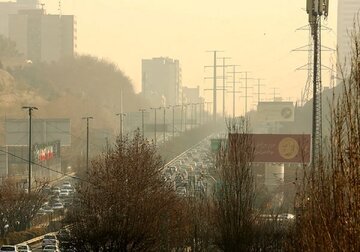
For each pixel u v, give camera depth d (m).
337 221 46.53
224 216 106.94
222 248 108.94
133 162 120.25
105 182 112.00
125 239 107.19
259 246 107.31
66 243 115.25
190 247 135.00
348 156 45.59
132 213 108.50
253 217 111.75
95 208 108.56
